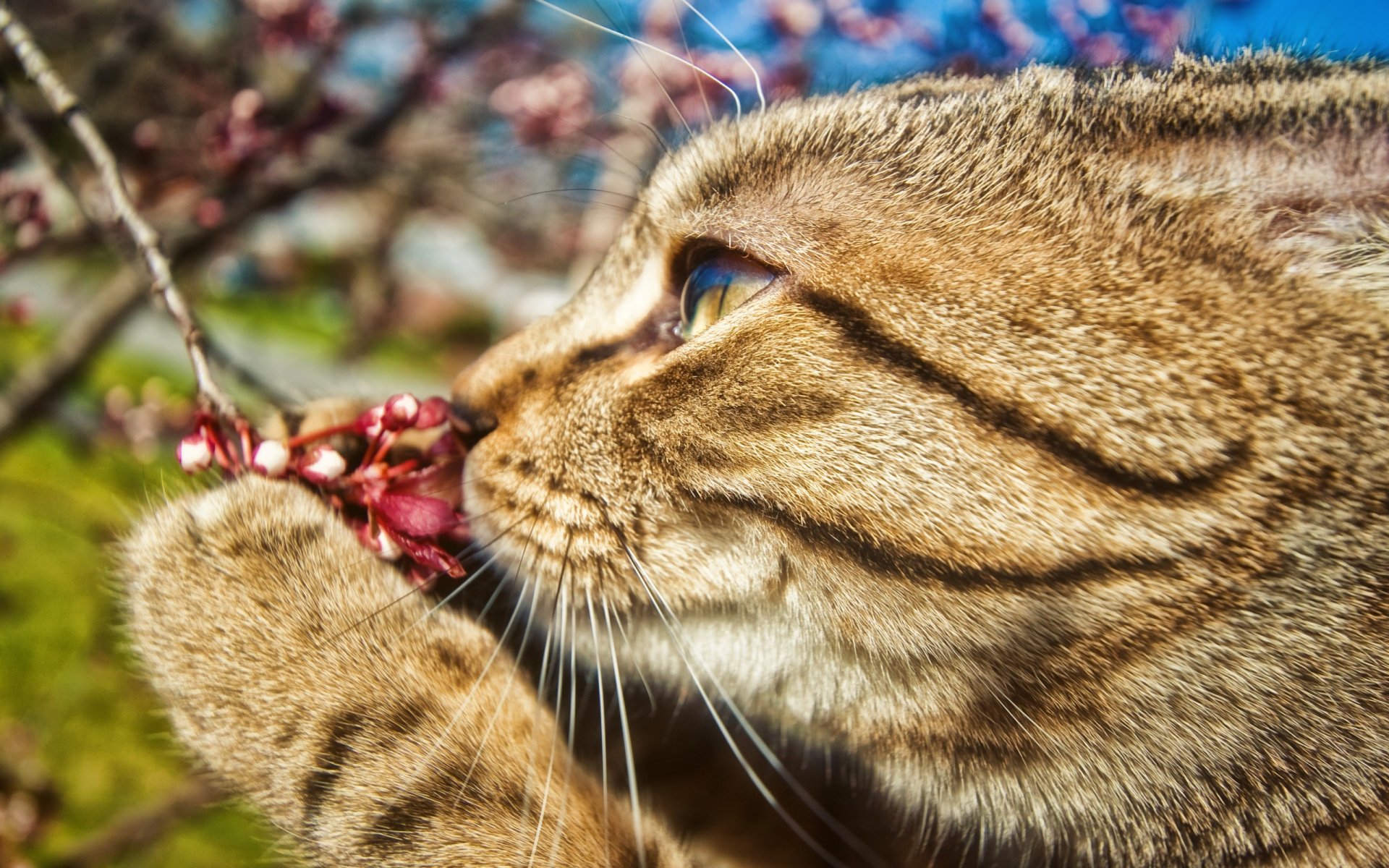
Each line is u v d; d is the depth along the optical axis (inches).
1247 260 12.0
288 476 12.9
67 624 26.3
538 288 47.1
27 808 20.8
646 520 12.9
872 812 13.9
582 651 13.5
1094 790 12.7
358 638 12.6
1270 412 11.9
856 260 12.3
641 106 28.2
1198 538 12.1
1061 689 12.5
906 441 12.3
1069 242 12.2
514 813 12.6
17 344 32.3
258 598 12.6
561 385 13.2
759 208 12.6
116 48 21.2
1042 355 12.1
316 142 21.9
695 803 14.0
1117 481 12.1
